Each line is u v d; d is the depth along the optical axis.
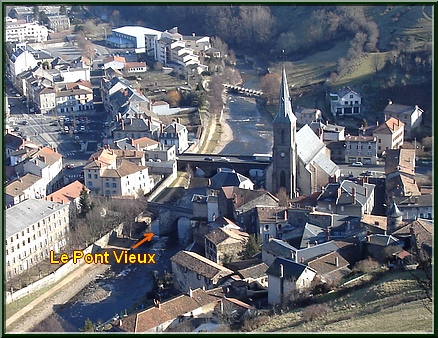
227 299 192.00
